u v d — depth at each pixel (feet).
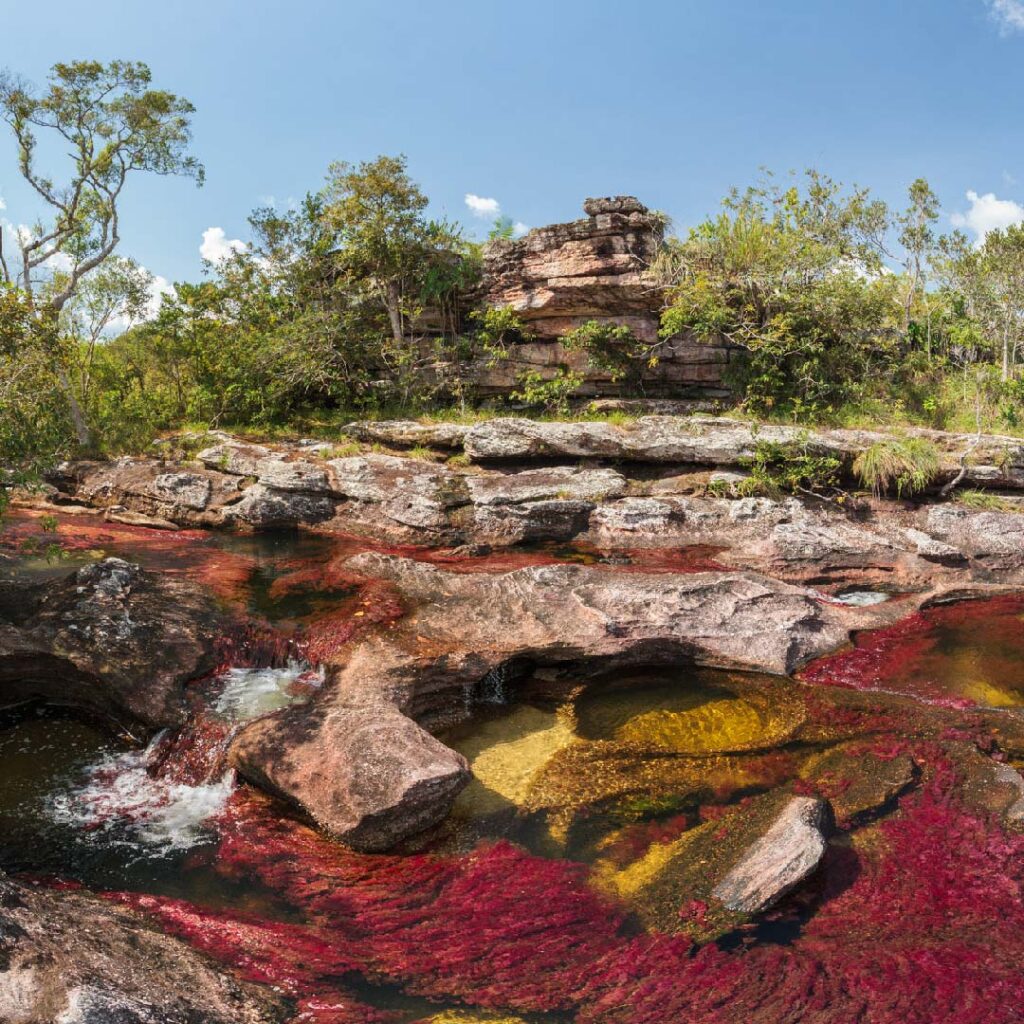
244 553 56.85
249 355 86.43
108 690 34.58
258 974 20.58
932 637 44.96
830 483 63.10
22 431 39.40
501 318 83.87
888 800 30.04
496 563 55.31
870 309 82.43
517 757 33.68
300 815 29.35
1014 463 62.28
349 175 86.02
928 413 79.92
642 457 66.13
